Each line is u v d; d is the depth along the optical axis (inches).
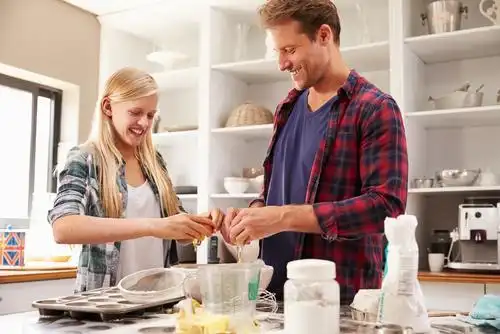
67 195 58.4
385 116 47.9
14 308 89.0
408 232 35.6
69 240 54.4
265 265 50.9
